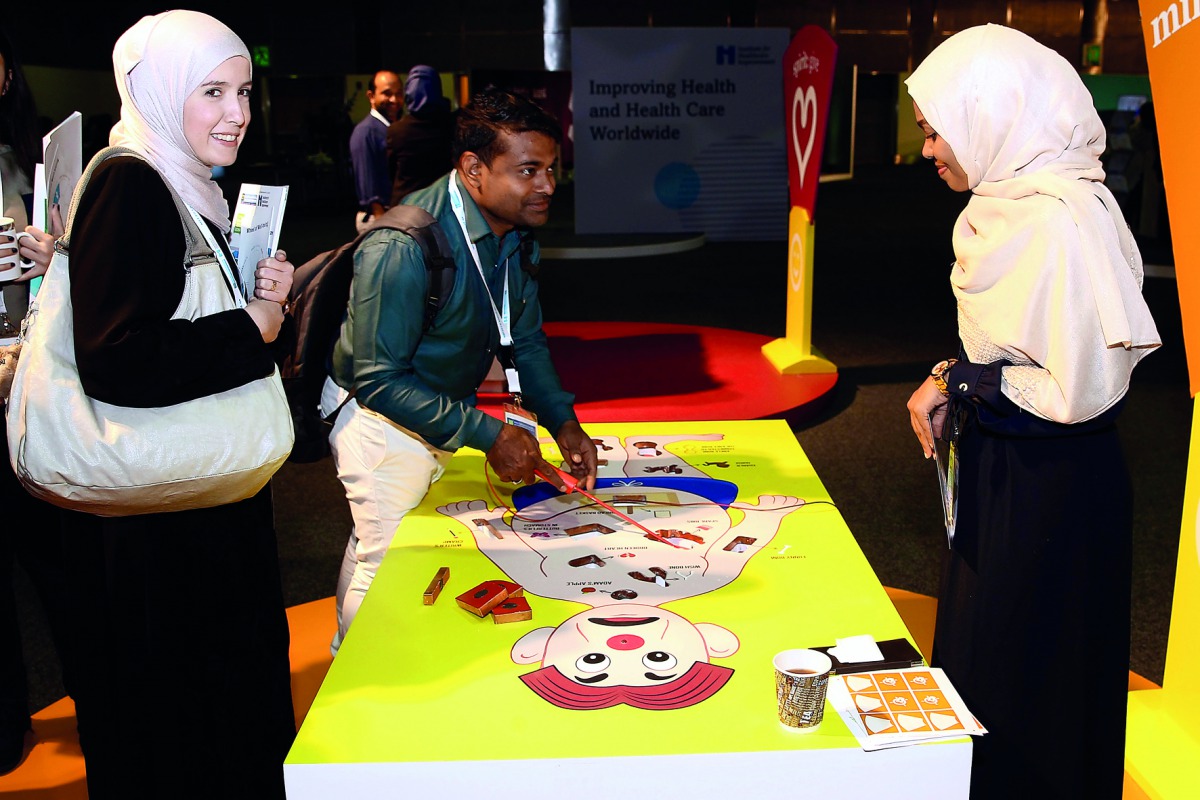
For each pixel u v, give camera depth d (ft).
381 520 7.59
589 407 16.92
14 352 6.14
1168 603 10.81
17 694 7.65
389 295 6.68
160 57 5.13
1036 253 5.42
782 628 5.08
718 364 19.88
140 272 4.92
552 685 4.58
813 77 17.69
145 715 5.73
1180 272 6.28
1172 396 18.42
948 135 5.84
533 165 6.61
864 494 13.98
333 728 4.25
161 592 5.59
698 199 38.86
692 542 6.14
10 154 7.59
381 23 65.77
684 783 4.08
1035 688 5.89
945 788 4.14
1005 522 5.82
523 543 6.18
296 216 48.62
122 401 4.98
